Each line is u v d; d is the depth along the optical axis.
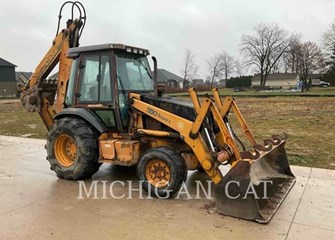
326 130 9.52
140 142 4.64
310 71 56.75
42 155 6.71
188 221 3.59
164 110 4.50
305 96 27.59
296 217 3.68
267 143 4.56
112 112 4.77
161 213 3.81
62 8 5.79
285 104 19.81
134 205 4.05
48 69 5.87
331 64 51.44
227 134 3.97
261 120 12.23
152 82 5.40
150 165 4.36
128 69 5.02
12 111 18.64
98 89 4.86
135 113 4.76
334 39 50.62
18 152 6.98
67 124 4.89
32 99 5.91
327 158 6.18
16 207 3.98
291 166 5.64
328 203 4.07
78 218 3.68
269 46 56.41
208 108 3.99
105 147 4.73
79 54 5.03
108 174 5.33
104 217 3.71
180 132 4.21
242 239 3.19
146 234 3.30
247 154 3.90
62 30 5.70
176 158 4.19
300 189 4.55
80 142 4.78
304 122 11.44
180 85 66.50
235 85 66.56
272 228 3.42
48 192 4.50
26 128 10.87
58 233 3.32
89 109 4.95
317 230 3.38
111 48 4.73
